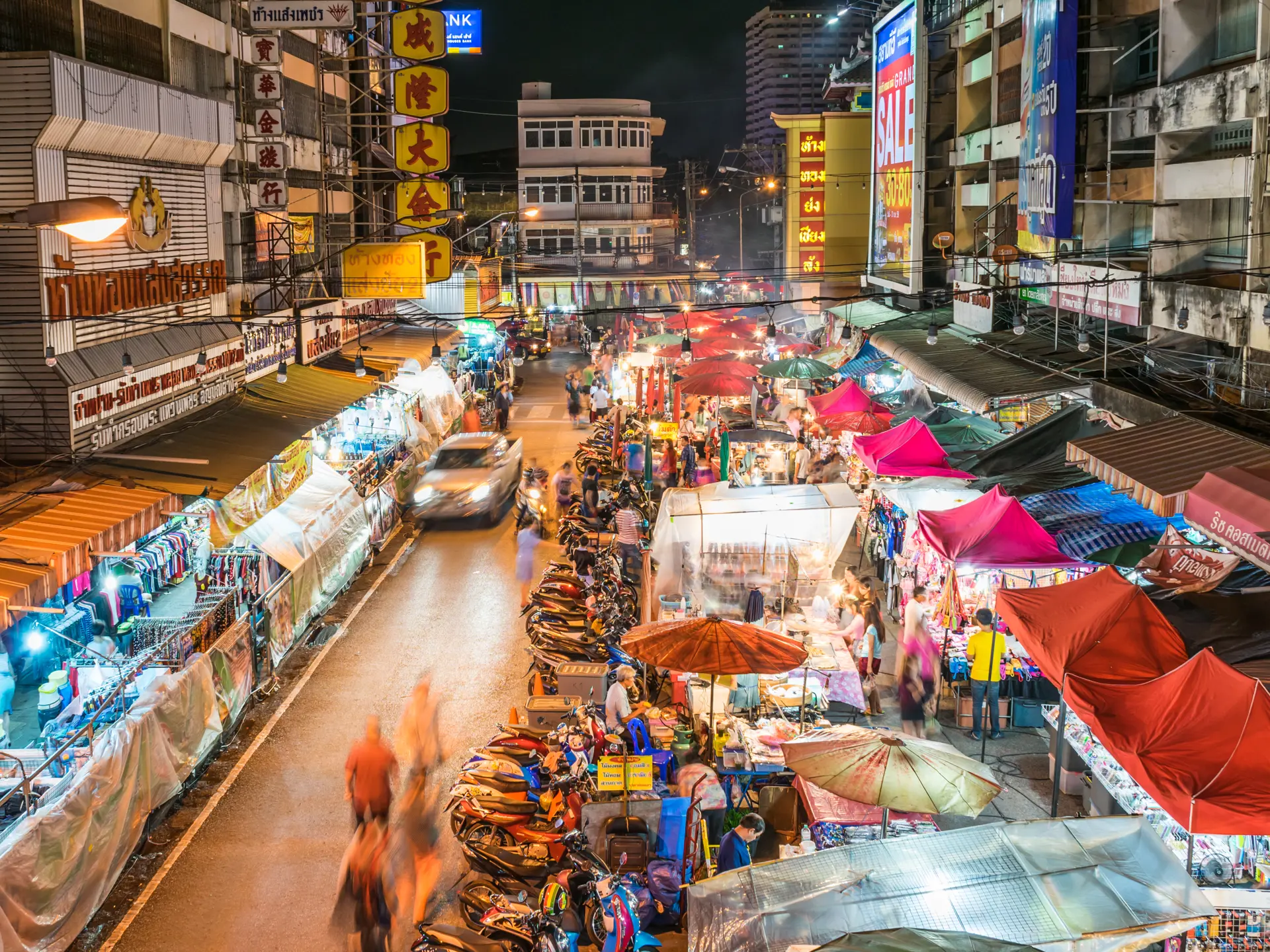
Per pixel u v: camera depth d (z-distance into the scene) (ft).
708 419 104.17
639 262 291.58
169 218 59.16
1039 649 35.83
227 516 52.03
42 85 45.65
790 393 106.73
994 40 90.99
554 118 288.51
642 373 118.42
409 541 78.33
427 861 36.86
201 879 36.14
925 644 46.39
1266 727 28.45
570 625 53.62
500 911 31.63
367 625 60.85
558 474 82.69
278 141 73.26
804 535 53.42
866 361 100.37
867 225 158.81
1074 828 23.85
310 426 64.90
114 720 39.09
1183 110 57.98
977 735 46.42
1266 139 50.83
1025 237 84.64
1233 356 57.00
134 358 55.01
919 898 21.85
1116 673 34.01
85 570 40.11
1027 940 20.79
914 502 55.62
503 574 70.18
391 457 81.51
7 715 41.47
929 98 107.34
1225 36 59.47
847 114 157.28
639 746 38.58
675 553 53.47
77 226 29.07
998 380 68.13
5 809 33.96
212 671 44.27
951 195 107.65
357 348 97.91
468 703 49.83
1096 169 72.08
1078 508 49.55
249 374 71.26
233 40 70.64
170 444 55.57
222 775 43.37
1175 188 60.03
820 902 21.85
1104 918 21.25
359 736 46.68
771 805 37.52
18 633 43.73
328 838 38.68
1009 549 45.98
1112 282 57.93
